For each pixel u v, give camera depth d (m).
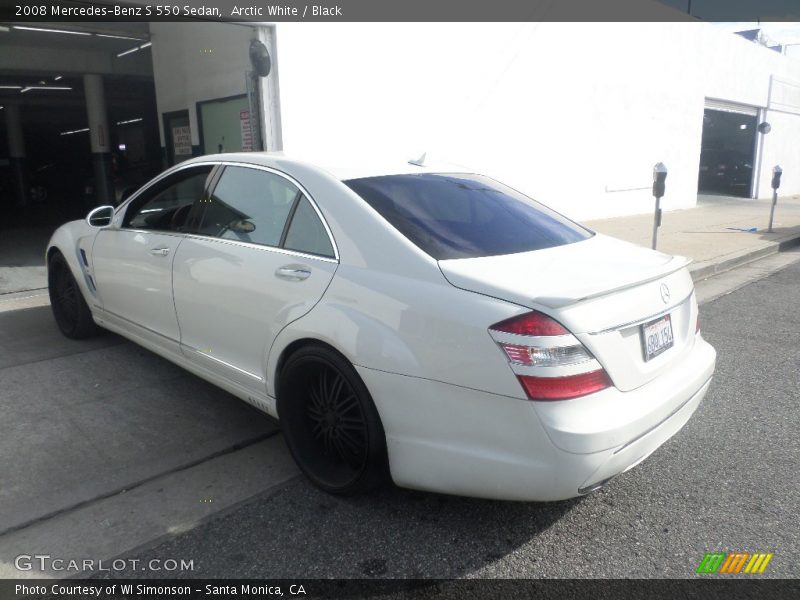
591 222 14.59
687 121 18.62
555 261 2.92
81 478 3.30
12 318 6.03
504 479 2.51
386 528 2.94
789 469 3.51
